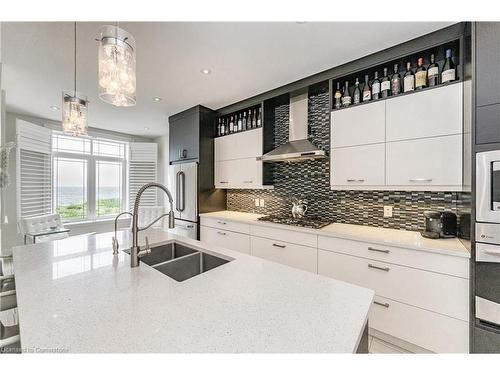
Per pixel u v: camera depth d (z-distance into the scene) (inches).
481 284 51.6
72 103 65.1
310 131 106.6
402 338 63.7
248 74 91.2
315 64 83.5
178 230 136.9
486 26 51.1
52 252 57.2
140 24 61.1
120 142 192.5
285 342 25.5
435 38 65.7
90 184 174.9
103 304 32.9
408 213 81.4
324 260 80.4
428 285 59.8
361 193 92.4
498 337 50.1
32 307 32.1
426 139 67.0
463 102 61.0
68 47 71.6
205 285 39.1
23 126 126.2
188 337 26.2
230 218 113.9
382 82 76.7
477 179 51.6
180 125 139.6
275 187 123.0
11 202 128.1
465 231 60.1
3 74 88.8
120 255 55.0
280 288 38.1
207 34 65.9
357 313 31.0
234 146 125.7
